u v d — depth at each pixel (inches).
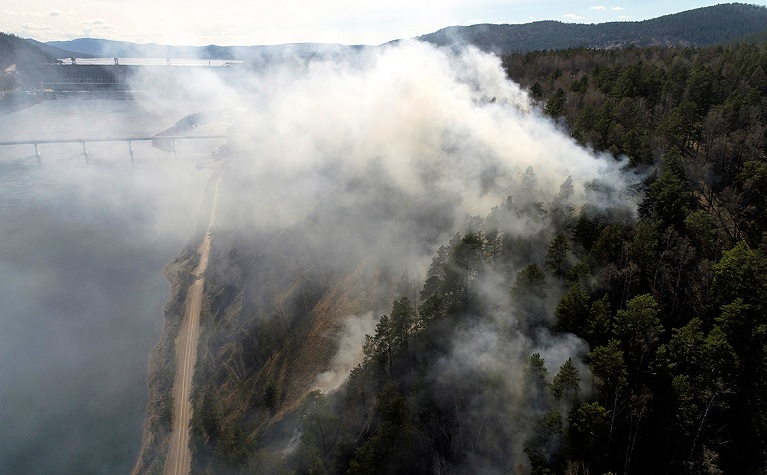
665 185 3329.2
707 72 4817.9
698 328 2479.1
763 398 2204.7
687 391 2190.0
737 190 3560.5
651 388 2365.9
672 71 5605.3
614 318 2623.0
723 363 2219.5
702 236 3031.5
